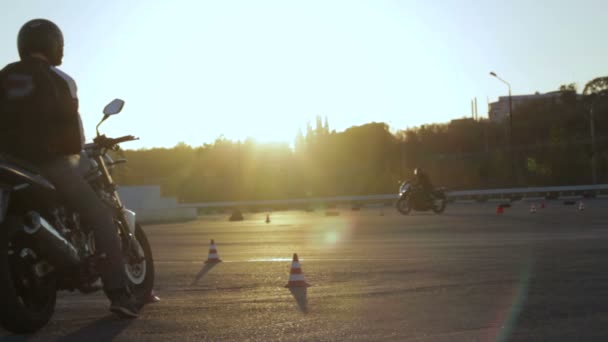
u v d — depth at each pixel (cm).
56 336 502
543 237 1467
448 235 1647
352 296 669
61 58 551
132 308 557
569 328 507
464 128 9988
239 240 1742
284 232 2077
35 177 495
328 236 1775
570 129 9419
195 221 3659
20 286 509
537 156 7544
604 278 773
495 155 7962
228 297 674
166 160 9712
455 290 698
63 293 726
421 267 914
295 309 598
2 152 505
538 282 746
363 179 8606
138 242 618
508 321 535
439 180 7800
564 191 5200
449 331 501
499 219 2367
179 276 867
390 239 1568
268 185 9050
